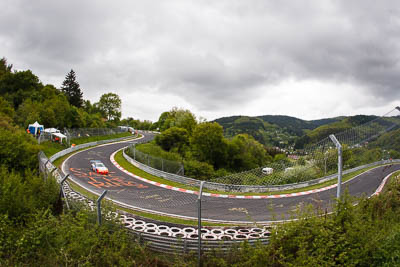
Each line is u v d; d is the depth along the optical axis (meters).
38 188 11.66
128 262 6.77
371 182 22.72
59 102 58.28
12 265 6.79
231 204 15.02
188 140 50.16
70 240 7.22
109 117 104.25
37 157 23.62
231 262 6.84
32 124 42.41
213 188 16.17
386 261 5.73
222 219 12.63
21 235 7.54
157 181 24.08
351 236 6.04
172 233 10.16
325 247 5.69
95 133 58.25
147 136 79.56
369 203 8.38
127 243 7.72
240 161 47.00
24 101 55.34
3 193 9.58
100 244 7.35
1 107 43.88
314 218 6.38
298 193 18.06
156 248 8.38
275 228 6.80
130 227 10.65
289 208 14.49
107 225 8.18
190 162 36.28
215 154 44.91
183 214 13.41
